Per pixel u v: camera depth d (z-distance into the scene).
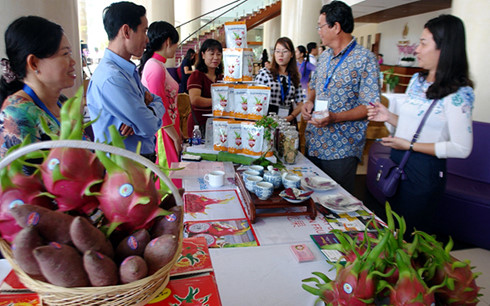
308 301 0.85
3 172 0.56
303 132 3.29
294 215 1.30
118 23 1.46
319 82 2.10
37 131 1.04
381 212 3.07
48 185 0.56
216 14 12.85
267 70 2.84
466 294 0.67
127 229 0.60
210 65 2.68
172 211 0.63
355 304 0.64
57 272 0.48
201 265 0.77
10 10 2.07
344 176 2.03
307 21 6.99
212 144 2.08
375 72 1.87
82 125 0.61
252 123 1.79
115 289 0.52
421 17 8.55
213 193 1.53
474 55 2.95
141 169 0.62
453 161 2.98
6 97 1.12
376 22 10.87
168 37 2.08
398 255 0.64
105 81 1.41
